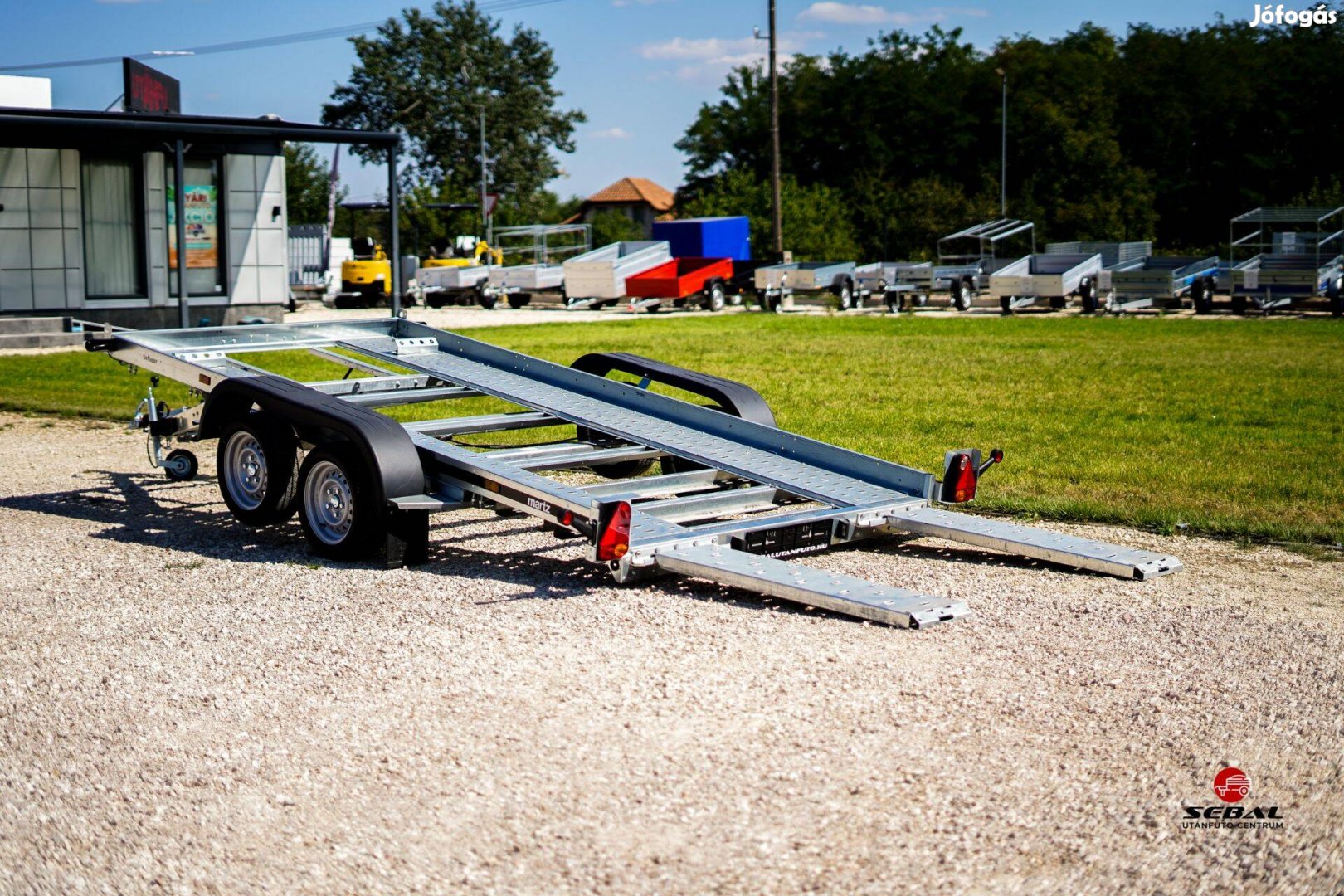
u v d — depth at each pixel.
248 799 3.75
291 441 7.02
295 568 6.41
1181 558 6.58
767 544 6.17
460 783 3.83
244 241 23.55
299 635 5.27
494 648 5.07
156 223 22.36
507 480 6.19
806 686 4.62
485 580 6.17
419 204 50.25
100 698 4.57
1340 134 56.56
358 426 6.35
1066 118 56.00
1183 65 59.97
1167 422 11.31
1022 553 6.24
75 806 3.72
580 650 5.03
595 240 61.56
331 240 37.38
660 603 5.72
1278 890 3.20
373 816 3.63
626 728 4.23
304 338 9.08
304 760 4.01
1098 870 3.31
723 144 68.00
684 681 4.67
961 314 31.06
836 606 5.34
